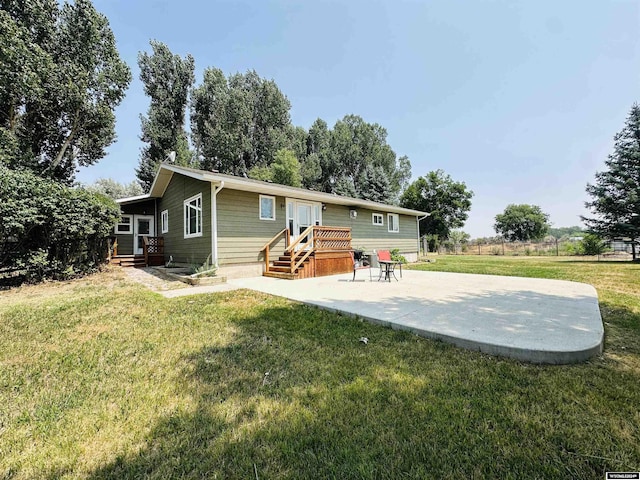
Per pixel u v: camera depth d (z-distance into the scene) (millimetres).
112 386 2295
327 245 9539
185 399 2096
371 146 35281
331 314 4242
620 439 1606
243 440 1660
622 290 6137
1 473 1461
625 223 15008
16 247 7453
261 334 3447
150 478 1417
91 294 6008
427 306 4520
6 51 12227
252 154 28938
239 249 8875
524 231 43906
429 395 2084
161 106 25547
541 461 1474
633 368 2479
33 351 3023
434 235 28000
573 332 3145
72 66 14648
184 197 10539
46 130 16031
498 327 3365
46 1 14406
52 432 1756
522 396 2049
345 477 1405
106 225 9078
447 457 1512
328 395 2107
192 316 4238
